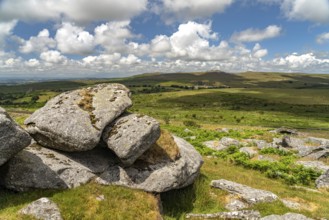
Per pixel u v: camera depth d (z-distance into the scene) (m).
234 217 16.02
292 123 110.00
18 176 14.30
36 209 12.37
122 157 15.85
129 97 19.50
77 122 15.93
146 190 16.33
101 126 16.36
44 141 16.45
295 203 18.64
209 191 19.77
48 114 16.45
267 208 17.12
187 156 20.08
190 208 17.67
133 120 17.12
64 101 17.70
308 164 31.55
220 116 133.25
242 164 31.28
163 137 19.59
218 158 34.56
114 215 13.68
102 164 17.02
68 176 15.26
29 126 16.47
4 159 13.16
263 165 29.48
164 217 16.05
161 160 18.02
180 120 118.06
